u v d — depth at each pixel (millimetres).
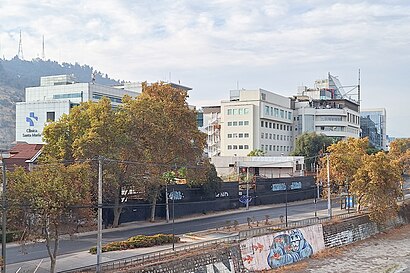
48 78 168875
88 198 35906
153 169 58375
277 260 50125
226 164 122562
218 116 156125
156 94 65438
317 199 96875
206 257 41594
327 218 64312
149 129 57875
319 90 173875
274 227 55594
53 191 31219
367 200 66438
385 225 71812
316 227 57594
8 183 31484
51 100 151875
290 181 94562
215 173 75188
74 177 33906
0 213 32625
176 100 65625
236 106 140375
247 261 46188
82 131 55562
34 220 31641
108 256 40594
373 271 48938
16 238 46344
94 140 51625
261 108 137875
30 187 31047
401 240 64812
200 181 68125
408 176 149500
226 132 141750
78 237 50688
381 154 68125
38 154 72812
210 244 45281
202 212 73062
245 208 80625
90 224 49438
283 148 153125
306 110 157000
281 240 51562
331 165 72625
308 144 132125
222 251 43656
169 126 60062
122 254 41438
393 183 67562
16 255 41031
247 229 55094
